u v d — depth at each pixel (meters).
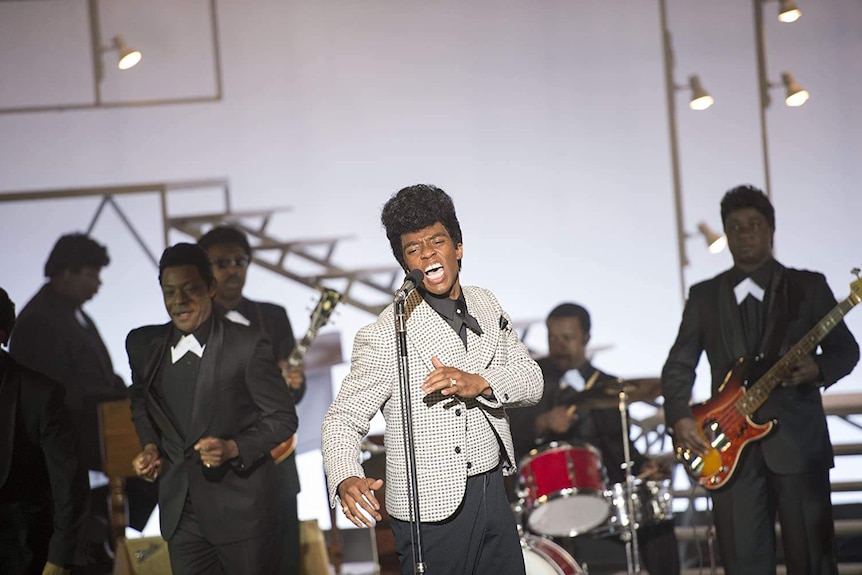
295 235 29.11
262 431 13.91
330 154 29.19
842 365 15.22
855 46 28.05
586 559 22.31
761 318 15.62
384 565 21.36
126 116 28.83
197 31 28.84
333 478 10.52
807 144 28.17
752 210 15.58
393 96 29.20
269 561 14.06
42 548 12.94
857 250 27.91
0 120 28.48
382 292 27.83
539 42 29.17
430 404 10.74
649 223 29.00
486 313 11.30
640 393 18.56
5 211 28.39
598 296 29.16
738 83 28.55
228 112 29.03
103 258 23.22
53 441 12.90
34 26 28.34
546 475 17.61
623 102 29.05
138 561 16.45
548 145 29.22
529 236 29.28
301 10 29.08
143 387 14.22
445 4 29.17
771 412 15.23
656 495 18.70
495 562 10.98
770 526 15.48
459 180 29.23
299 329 29.31
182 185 25.78
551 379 20.11
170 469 14.00
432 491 10.63
